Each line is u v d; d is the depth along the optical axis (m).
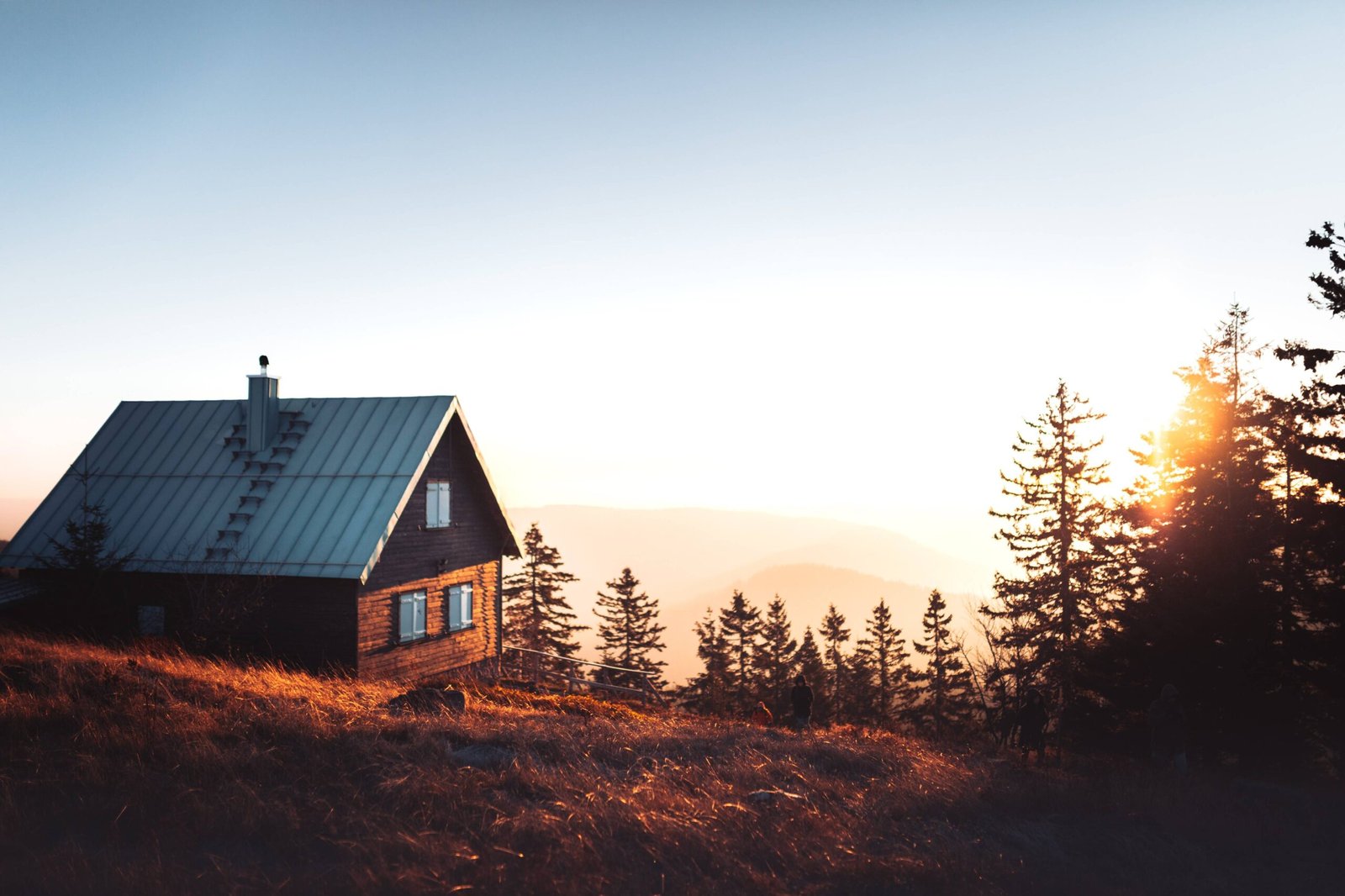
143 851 7.86
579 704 23.36
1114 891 9.27
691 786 11.81
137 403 29.56
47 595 23.16
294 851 8.12
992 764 17.47
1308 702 21.33
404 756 11.13
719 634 76.69
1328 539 21.41
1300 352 23.12
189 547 24.12
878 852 10.02
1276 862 11.01
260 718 12.19
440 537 27.58
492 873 7.84
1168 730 16.36
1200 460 30.02
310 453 26.33
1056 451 40.22
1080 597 37.03
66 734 10.95
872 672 72.69
